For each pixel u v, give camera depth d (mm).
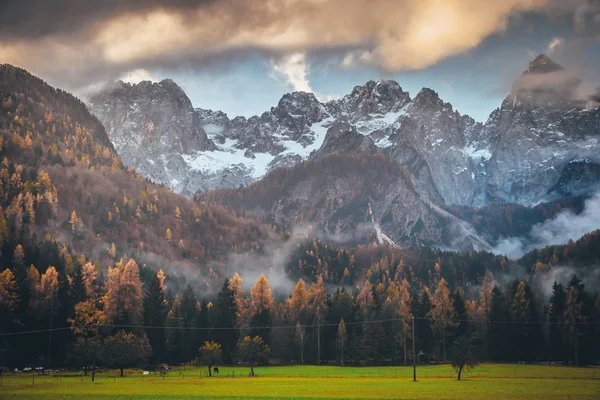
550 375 189375
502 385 160000
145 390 152500
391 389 151875
